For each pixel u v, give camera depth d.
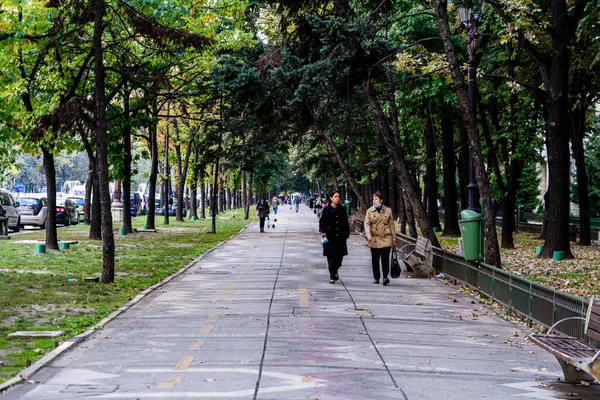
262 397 6.91
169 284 16.58
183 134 53.88
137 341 9.74
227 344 9.55
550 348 7.87
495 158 31.31
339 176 54.25
